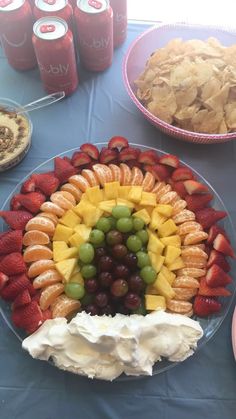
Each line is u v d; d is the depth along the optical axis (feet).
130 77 1.96
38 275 1.44
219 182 1.75
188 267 1.47
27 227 1.51
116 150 1.71
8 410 1.31
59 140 1.86
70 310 1.40
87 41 1.87
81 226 1.52
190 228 1.51
